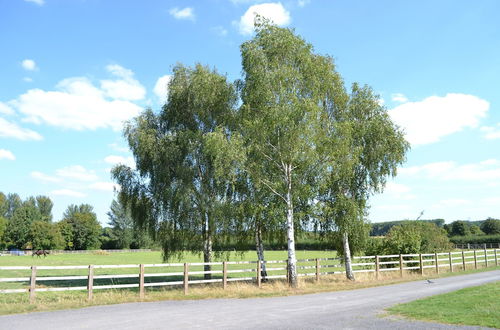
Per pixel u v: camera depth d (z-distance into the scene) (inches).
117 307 586.6
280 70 862.5
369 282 963.3
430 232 1362.0
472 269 1304.1
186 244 1029.2
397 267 1210.6
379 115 1060.5
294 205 945.5
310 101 849.5
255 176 868.6
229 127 992.9
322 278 1048.2
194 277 1317.7
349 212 973.2
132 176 1056.8
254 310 549.0
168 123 1066.1
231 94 1003.9
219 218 921.5
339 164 914.1
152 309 565.3
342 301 634.8
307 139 856.3
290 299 673.6
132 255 3612.2
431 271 1209.4
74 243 4702.3
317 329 410.0
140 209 1046.4
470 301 574.9
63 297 709.9
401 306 549.6
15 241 4485.7
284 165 890.1
